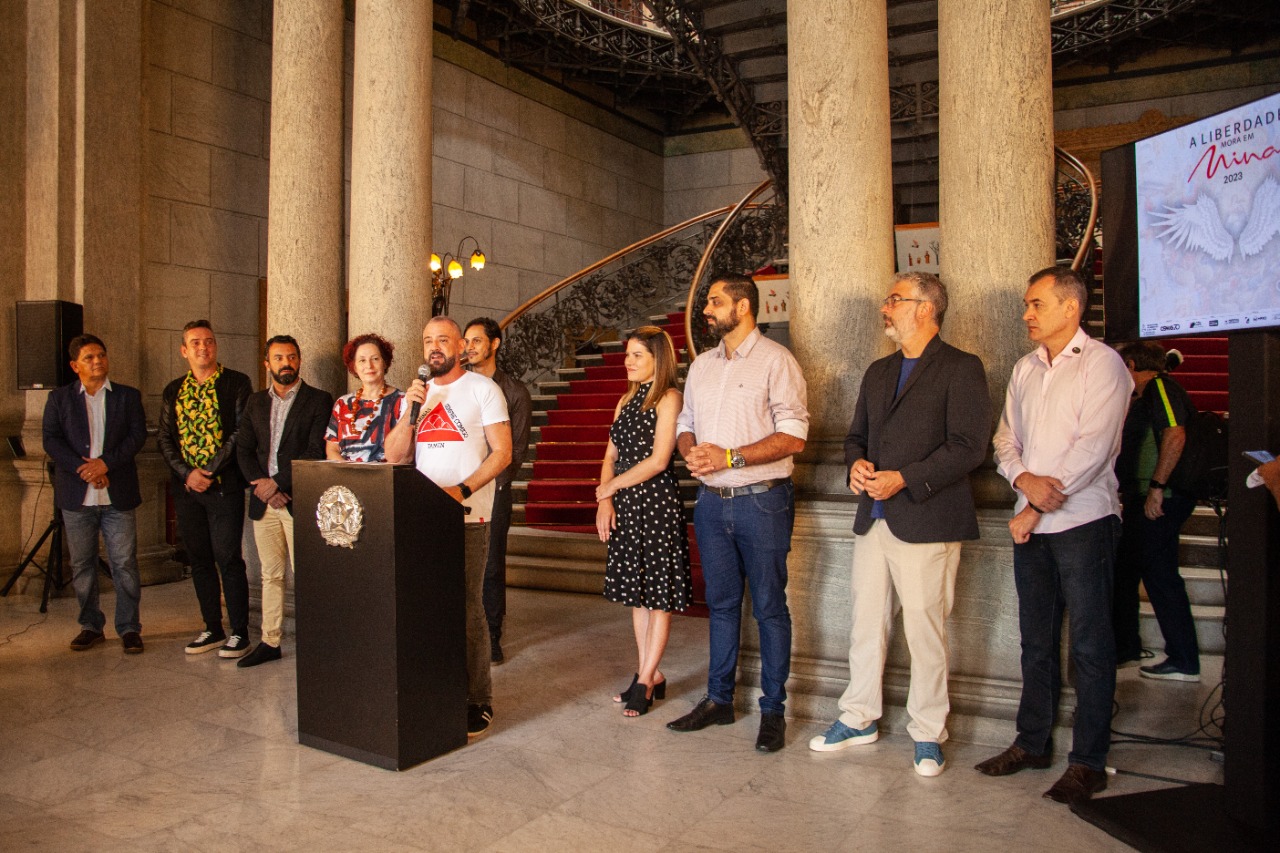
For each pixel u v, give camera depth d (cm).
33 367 628
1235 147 254
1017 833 273
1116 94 1330
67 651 496
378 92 537
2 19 672
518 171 1298
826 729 365
